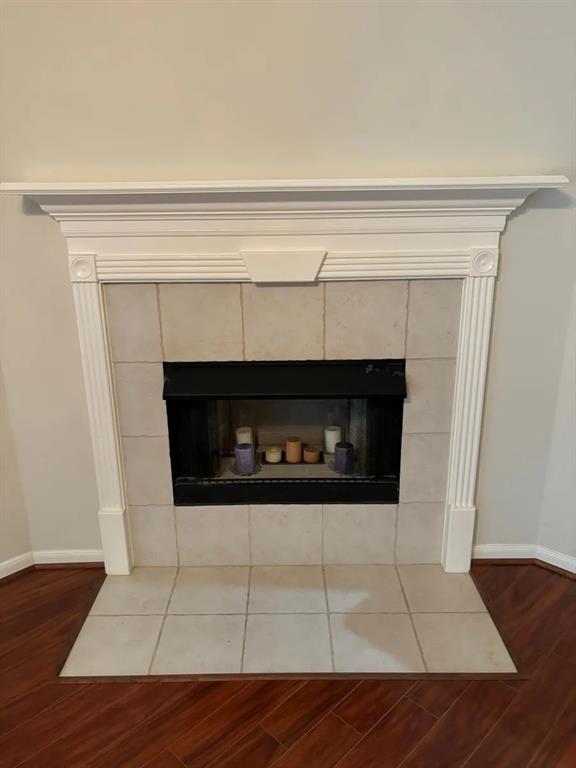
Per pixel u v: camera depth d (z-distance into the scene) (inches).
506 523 91.4
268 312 79.4
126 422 84.4
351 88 70.5
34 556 92.7
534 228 76.3
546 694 69.4
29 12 66.8
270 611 82.8
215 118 71.4
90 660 74.8
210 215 72.9
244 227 74.0
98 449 84.4
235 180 70.1
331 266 76.2
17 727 65.9
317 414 94.4
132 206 71.4
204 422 85.8
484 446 86.9
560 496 88.0
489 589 87.2
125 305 78.6
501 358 82.4
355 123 71.9
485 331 79.2
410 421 84.7
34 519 90.6
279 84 70.2
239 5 66.9
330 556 92.1
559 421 85.0
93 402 82.0
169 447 85.7
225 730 65.3
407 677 71.8
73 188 67.3
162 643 77.4
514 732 64.8
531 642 77.3
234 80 70.0
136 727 65.8
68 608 84.0
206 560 92.4
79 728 65.7
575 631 79.1
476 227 74.5
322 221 73.8
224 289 78.2
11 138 71.9
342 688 70.4
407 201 71.6
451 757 62.1
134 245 75.0
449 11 67.5
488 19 67.8
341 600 84.8
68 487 88.7
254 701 68.9
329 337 80.7
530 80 70.3
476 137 72.6
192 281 77.3
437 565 92.4
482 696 69.3
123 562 90.4
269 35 68.2
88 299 77.1
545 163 73.7
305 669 73.1
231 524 90.0
